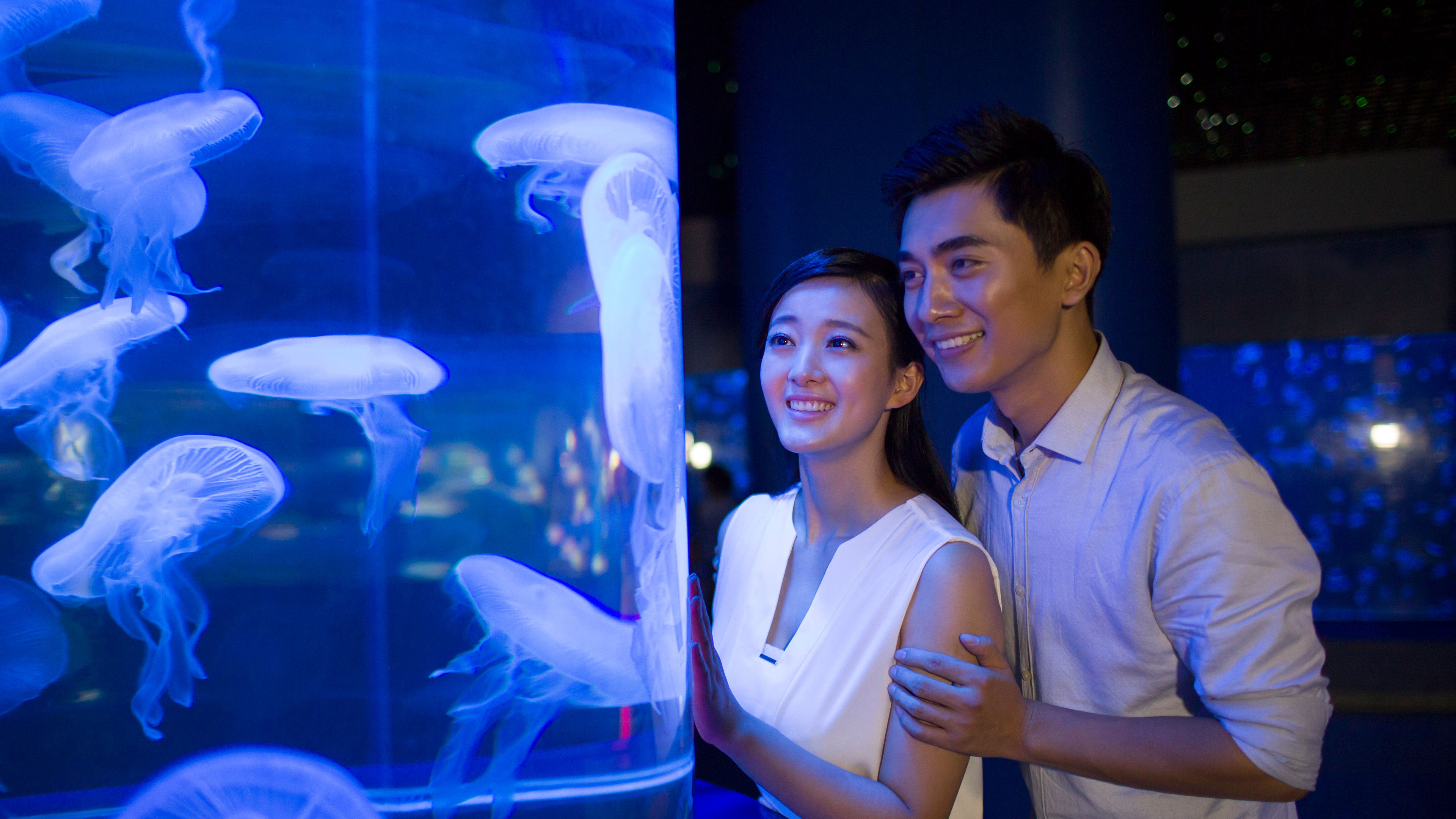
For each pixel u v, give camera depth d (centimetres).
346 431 59
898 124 302
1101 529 111
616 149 68
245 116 57
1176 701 111
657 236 72
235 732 58
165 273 57
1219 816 112
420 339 60
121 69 56
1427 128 664
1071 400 113
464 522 61
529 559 63
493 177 63
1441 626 664
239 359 58
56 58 56
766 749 100
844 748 105
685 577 76
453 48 62
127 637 57
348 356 58
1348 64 548
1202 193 749
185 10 57
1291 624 96
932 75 297
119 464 57
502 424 63
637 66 70
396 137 60
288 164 58
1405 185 707
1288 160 730
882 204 306
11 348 56
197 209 57
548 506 64
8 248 56
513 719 63
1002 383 112
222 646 58
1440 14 484
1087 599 113
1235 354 749
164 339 57
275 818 58
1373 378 720
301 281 59
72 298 56
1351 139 686
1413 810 368
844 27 310
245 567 58
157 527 57
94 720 57
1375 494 718
